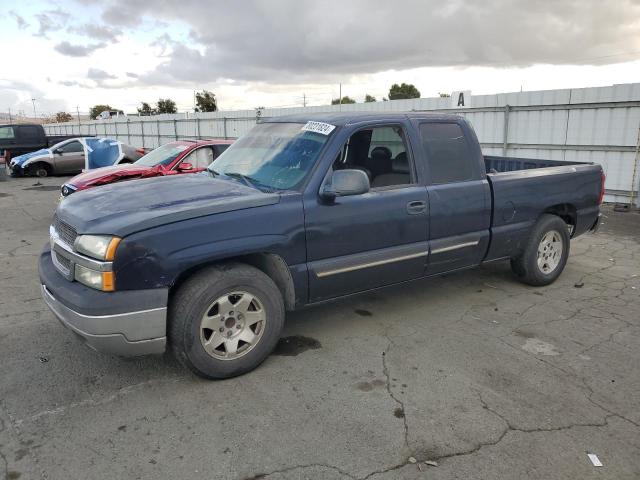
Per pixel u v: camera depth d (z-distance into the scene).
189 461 2.65
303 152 3.92
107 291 3.01
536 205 5.14
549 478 2.54
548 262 5.46
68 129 45.88
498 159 6.86
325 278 3.80
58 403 3.18
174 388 3.37
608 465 2.64
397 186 4.17
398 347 4.00
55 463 2.63
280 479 2.53
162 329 3.14
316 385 3.42
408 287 5.45
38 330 4.28
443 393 3.32
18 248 7.29
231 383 3.44
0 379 3.47
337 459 2.67
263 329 3.55
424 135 4.39
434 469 2.60
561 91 11.15
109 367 3.64
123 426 2.95
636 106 10.10
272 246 3.47
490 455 2.71
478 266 4.95
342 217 3.79
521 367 3.69
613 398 3.28
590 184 5.70
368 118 4.11
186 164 8.85
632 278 5.81
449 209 4.43
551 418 3.05
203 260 3.21
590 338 4.19
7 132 20.39
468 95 12.88
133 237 3.02
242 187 3.81
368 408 3.14
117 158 14.38
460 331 4.32
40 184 15.70
